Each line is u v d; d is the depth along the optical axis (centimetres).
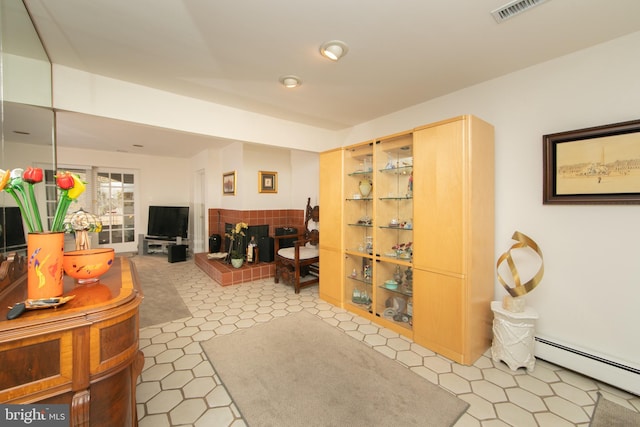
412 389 175
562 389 175
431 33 167
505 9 146
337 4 142
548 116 203
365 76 223
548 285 205
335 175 312
